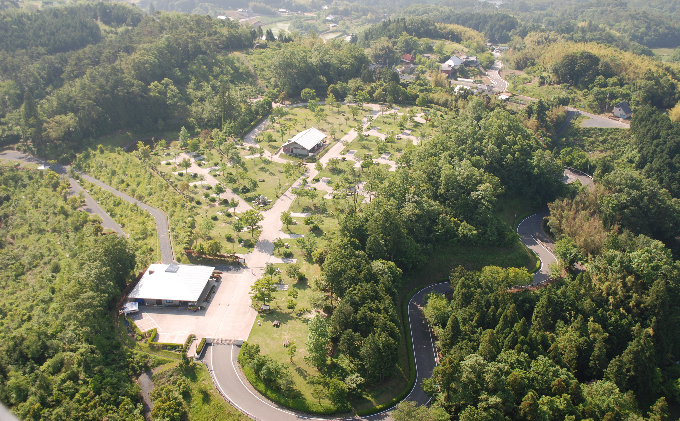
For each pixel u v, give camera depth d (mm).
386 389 136875
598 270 183625
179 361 141875
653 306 163000
